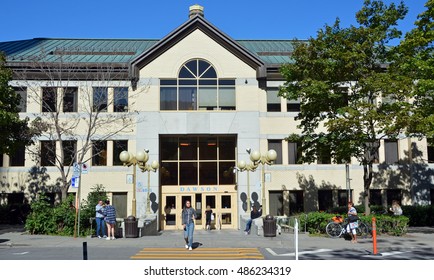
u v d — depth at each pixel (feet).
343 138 72.33
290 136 80.07
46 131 85.76
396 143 98.78
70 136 93.66
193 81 96.58
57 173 93.76
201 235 73.31
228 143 99.86
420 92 66.59
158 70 96.02
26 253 49.73
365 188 73.10
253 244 57.41
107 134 92.94
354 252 51.26
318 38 72.64
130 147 94.63
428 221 89.92
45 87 93.56
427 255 48.75
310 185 95.91
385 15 71.05
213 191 97.66
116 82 94.94
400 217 69.10
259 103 97.19
